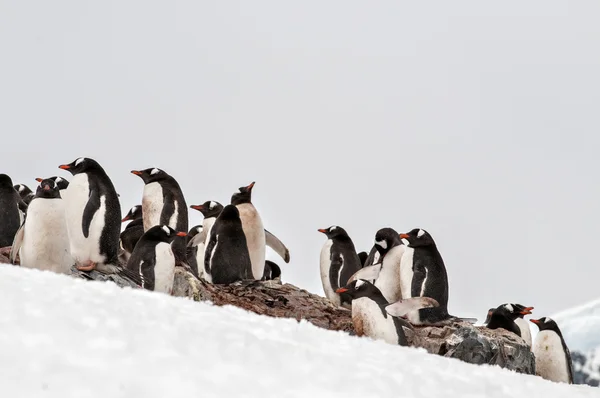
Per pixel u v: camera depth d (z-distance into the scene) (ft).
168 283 102.42
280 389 44.45
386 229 121.49
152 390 40.01
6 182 119.03
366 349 60.64
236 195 128.36
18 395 37.06
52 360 41.50
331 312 107.55
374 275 119.14
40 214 88.07
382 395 47.34
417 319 105.09
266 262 148.77
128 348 45.27
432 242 116.16
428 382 52.47
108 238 99.60
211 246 113.91
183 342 48.14
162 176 133.69
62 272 90.22
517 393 56.34
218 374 44.34
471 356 98.63
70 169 101.50
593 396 61.46
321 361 51.44
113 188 102.12
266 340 52.90
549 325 126.93
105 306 52.80
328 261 130.41
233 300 107.24
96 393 38.29
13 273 60.08
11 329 45.06
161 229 103.45
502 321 115.85
